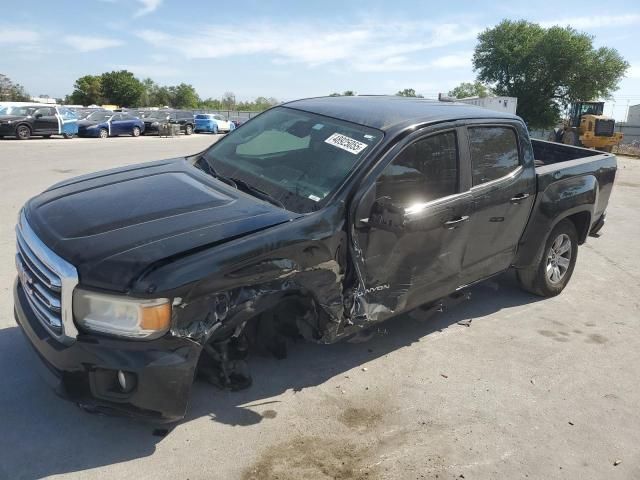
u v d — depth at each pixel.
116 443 3.05
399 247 3.72
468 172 4.22
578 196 5.41
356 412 3.51
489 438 3.36
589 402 3.85
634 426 3.61
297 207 3.43
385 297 3.76
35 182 10.43
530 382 4.04
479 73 60.78
